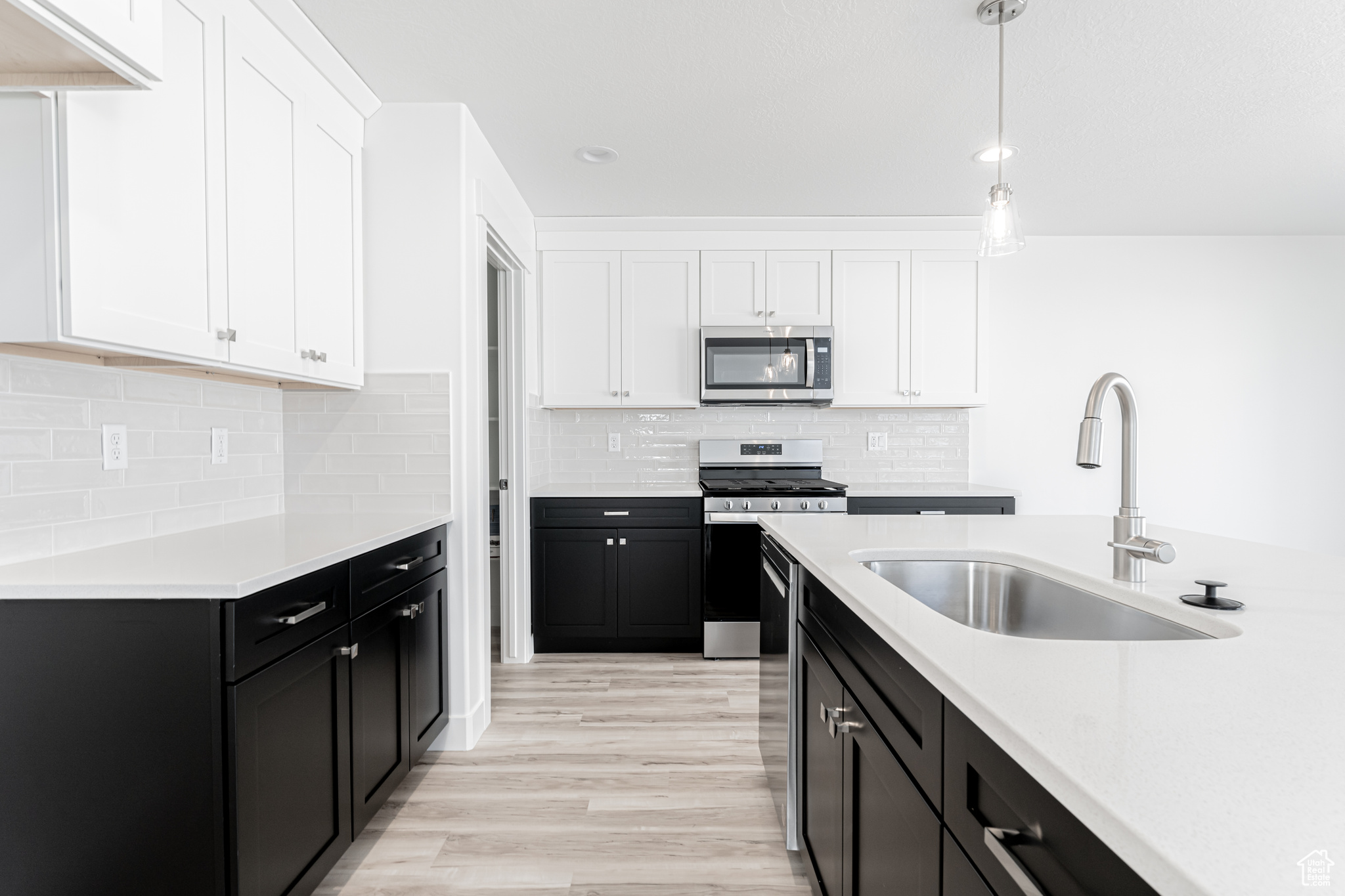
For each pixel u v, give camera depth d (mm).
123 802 1191
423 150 2352
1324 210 3457
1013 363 3957
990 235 1768
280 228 1828
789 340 3568
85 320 1202
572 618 3424
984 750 709
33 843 1206
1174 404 3941
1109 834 455
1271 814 447
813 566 1430
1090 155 2766
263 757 1267
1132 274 3932
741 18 1874
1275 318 3934
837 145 2688
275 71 1792
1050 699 656
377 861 1741
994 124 2498
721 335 3564
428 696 2172
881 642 1049
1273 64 2078
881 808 1065
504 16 1861
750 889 1639
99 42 1022
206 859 1183
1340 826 431
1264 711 628
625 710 2705
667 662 3328
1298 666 757
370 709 1733
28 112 1168
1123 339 3941
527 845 1810
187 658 1179
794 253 3646
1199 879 378
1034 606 1448
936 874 844
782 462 3990
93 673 1189
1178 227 3756
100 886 1202
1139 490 3961
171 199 1415
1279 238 3916
